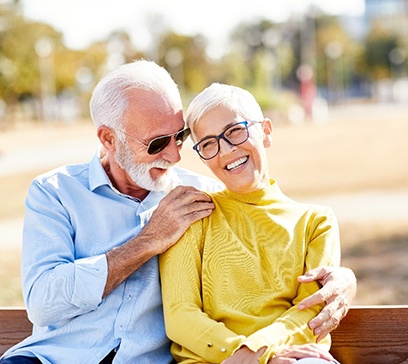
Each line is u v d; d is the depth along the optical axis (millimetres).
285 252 3611
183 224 3607
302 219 3701
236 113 3648
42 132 46000
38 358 3613
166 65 75750
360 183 16656
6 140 37625
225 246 3613
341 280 3453
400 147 25734
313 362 3092
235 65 77625
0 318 3867
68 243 3730
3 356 3691
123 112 3812
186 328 3424
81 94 69812
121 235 3818
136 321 3652
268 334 3287
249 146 3645
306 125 43344
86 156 24891
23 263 3688
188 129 3875
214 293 3559
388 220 12039
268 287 3578
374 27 108375
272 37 86000
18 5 57875
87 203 3832
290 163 21750
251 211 3686
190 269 3568
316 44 103125
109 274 3516
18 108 65250
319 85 102875
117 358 3562
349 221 12148
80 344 3639
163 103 3834
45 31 64250
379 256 9539
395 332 3637
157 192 3977
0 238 12055
